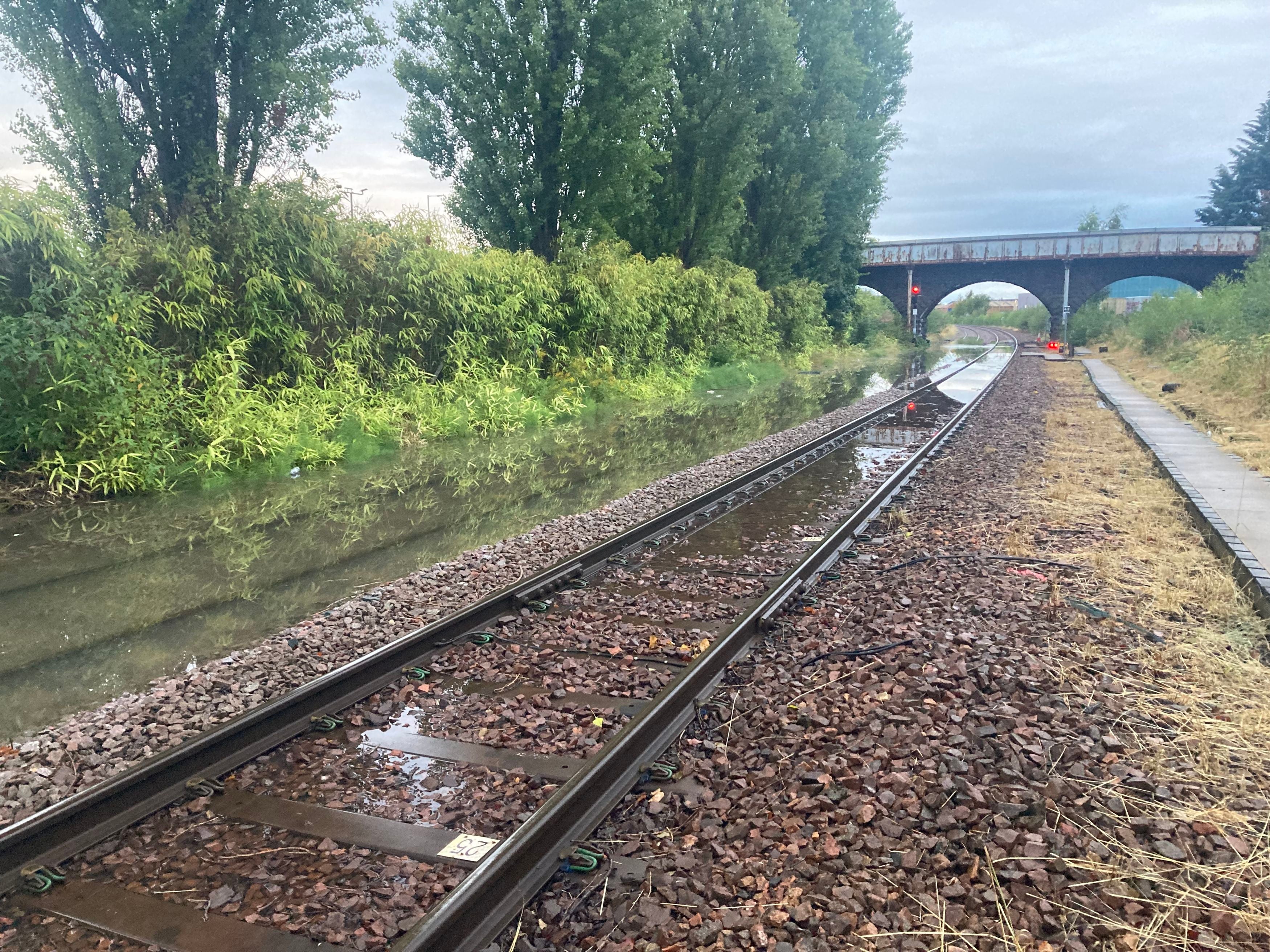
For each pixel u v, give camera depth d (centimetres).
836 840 295
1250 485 890
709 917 260
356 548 745
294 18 1300
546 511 898
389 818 327
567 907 270
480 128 1997
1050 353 5000
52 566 679
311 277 1314
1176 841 282
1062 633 479
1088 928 245
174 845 312
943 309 13200
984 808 306
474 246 1755
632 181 2255
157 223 1245
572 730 397
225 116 1338
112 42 1177
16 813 330
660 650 498
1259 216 6988
